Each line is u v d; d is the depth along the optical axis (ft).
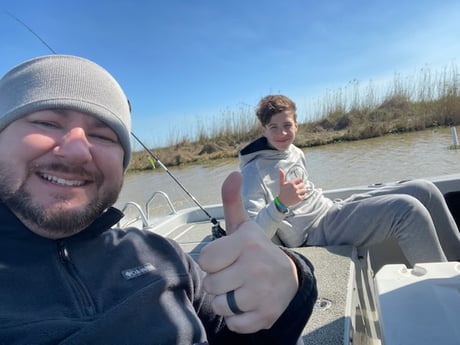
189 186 30.78
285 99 7.06
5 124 2.63
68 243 2.79
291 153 7.30
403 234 5.82
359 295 5.57
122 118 2.99
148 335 2.56
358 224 6.17
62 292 2.53
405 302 3.04
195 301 3.26
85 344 2.31
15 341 2.19
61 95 2.65
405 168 22.99
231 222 2.29
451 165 21.54
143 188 33.19
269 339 2.43
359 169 25.21
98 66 3.00
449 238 6.39
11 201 2.60
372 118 51.39
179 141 60.39
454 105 42.24
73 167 2.64
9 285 2.43
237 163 44.52
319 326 4.14
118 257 2.99
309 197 6.99
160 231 9.04
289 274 2.20
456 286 3.15
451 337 2.60
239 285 2.04
